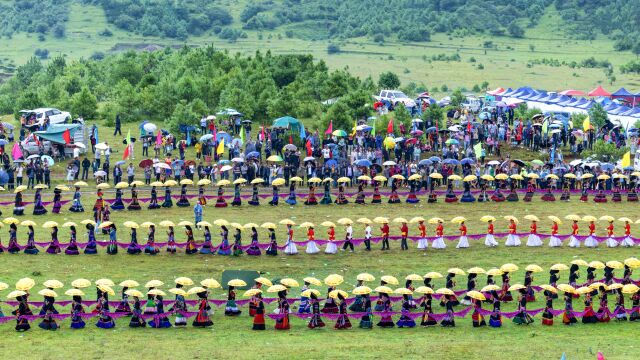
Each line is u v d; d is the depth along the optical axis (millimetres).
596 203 99688
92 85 170500
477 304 61812
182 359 53438
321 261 77312
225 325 61531
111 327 60281
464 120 129375
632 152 117562
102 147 103438
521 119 130000
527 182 104875
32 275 70375
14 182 99562
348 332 60312
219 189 94062
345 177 98688
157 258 77000
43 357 53438
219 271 73688
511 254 80250
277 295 68062
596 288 65438
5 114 158125
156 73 168250
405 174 104250
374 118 124812
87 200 94938
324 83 150125
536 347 56469
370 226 86750
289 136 116688
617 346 56969
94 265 74125
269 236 82000
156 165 99938
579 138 128875
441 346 56375
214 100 143625
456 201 98562
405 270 74750
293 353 54688
